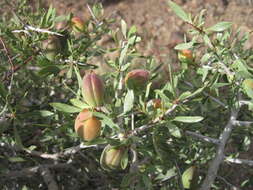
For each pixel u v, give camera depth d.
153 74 0.34
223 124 0.41
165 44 0.87
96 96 0.25
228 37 0.36
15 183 0.42
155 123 0.26
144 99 0.27
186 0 0.99
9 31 0.34
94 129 0.25
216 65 0.32
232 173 0.46
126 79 0.27
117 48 0.38
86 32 0.37
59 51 0.34
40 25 0.34
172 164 0.33
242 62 0.28
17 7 0.44
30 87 0.41
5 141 0.35
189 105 0.33
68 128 0.33
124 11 0.95
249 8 0.96
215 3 0.98
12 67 0.33
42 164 0.41
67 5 0.94
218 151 0.32
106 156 0.26
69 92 0.44
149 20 0.94
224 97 0.38
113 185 0.43
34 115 0.29
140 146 0.28
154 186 0.38
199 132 0.39
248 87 0.27
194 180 0.32
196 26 0.30
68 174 0.44
